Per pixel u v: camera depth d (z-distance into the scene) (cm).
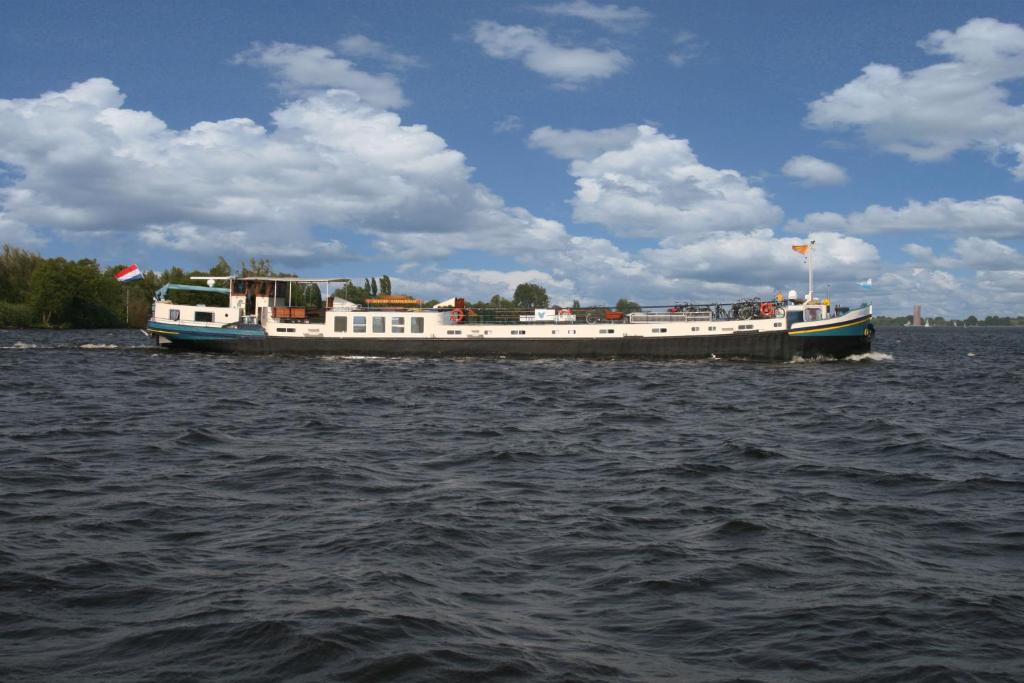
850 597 1289
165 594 1268
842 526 1730
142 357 7562
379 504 1905
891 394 5028
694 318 7538
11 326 15338
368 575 1369
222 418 3525
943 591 1315
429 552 1512
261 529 1670
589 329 7369
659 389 5088
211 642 1082
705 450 2769
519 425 3409
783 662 1052
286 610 1193
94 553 1483
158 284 17788
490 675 995
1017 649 1093
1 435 2958
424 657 1036
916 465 2494
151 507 1848
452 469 2397
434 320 7556
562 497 2006
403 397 4534
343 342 7556
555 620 1186
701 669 1030
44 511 1803
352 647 1063
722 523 1733
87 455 2542
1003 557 1516
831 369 6788
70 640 1093
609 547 1562
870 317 7288
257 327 7650
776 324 7100
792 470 2388
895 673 1022
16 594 1259
